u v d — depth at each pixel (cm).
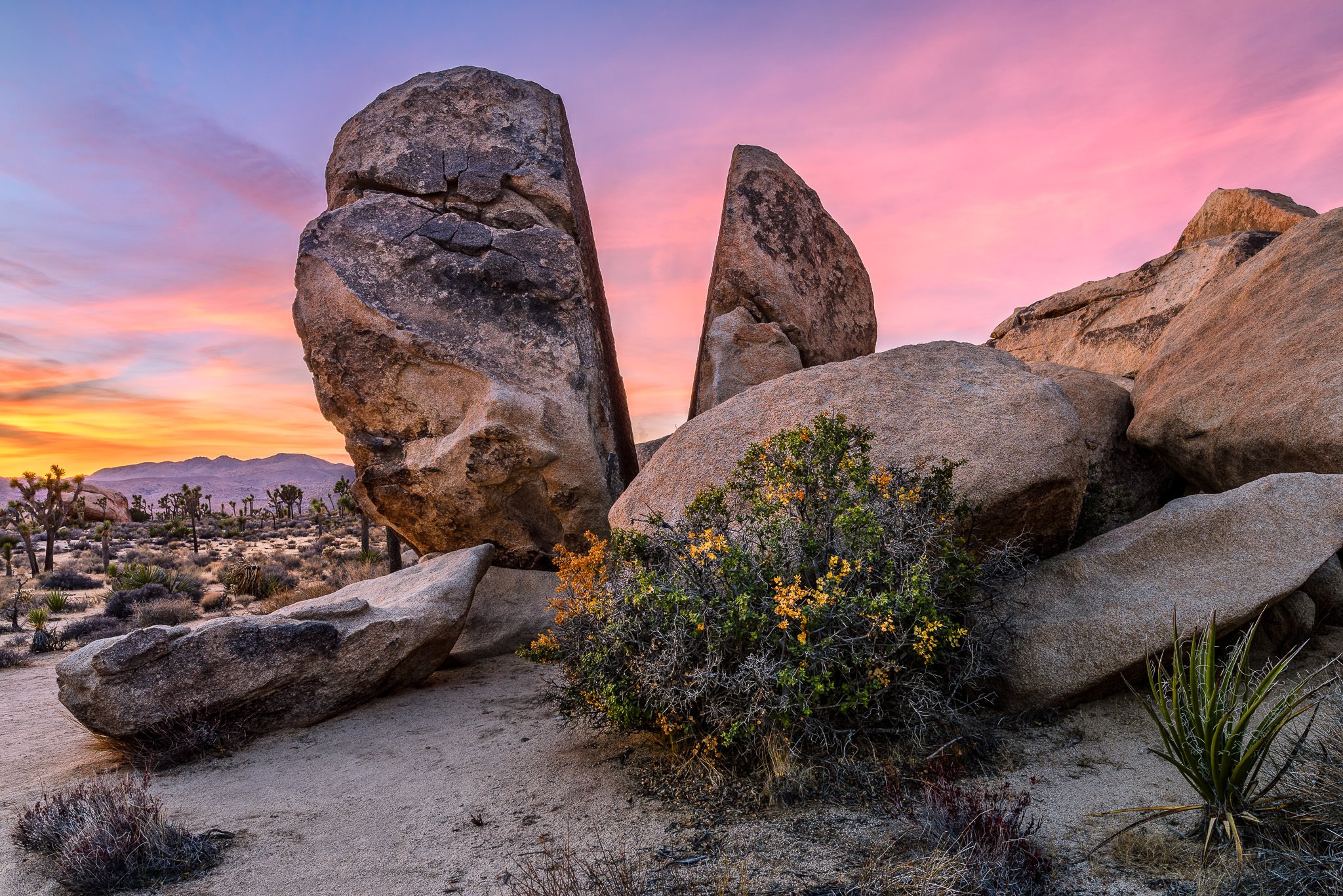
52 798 555
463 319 1061
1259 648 549
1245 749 409
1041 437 643
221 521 6275
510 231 1120
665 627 503
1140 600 542
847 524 509
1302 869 322
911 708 471
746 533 580
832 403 750
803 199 1402
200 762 638
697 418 841
